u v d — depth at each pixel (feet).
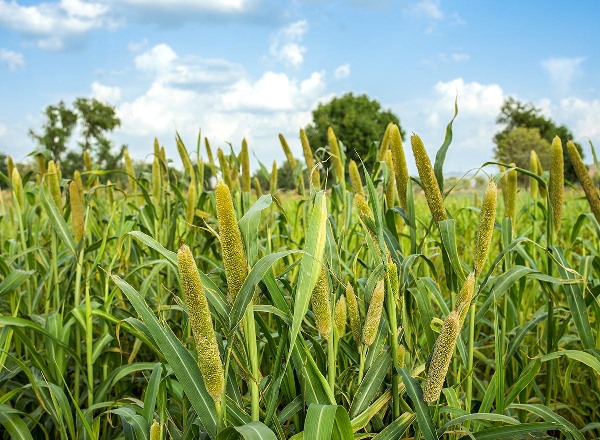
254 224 6.07
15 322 8.25
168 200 15.62
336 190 13.55
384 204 9.59
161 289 14.55
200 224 15.49
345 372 7.93
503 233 10.25
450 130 8.35
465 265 11.32
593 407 11.78
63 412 9.16
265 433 5.29
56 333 10.19
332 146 13.66
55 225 11.25
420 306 8.26
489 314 16.67
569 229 22.86
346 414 5.59
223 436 5.72
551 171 9.93
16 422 8.46
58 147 107.65
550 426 7.17
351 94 184.75
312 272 5.73
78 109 160.56
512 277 8.63
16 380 12.23
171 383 8.91
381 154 12.49
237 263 5.73
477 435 7.38
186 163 15.24
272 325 12.82
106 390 9.82
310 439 5.22
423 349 9.92
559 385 13.24
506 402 8.55
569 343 13.20
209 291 6.37
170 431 7.73
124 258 14.14
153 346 8.22
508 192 10.80
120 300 14.20
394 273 7.06
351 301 7.06
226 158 14.88
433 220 8.89
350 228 13.41
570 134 221.25
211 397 5.79
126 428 7.30
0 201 16.12
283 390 7.80
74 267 11.49
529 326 10.19
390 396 7.50
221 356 6.84
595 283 10.65
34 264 14.19
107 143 114.83
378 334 7.50
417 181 8.96
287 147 15.08
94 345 10.37
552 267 10.30
